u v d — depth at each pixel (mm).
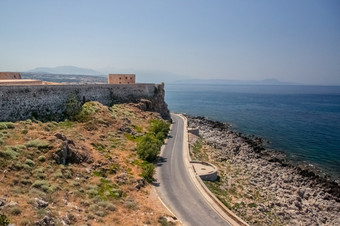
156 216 30562
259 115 158625
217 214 33438
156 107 95062
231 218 32719
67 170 34281
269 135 105562
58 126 48906
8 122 41438
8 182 26922
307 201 49250
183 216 32375
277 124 128875
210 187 44062
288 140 97688
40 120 48281
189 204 35531
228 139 90250
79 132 49219
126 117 68188
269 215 41531
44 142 36469
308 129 117062
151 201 34781
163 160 53344
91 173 36812
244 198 44688
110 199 31812
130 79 93125
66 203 27453
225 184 47875
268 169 63125
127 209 30703
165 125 73750
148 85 93438
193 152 62500
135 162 46125
